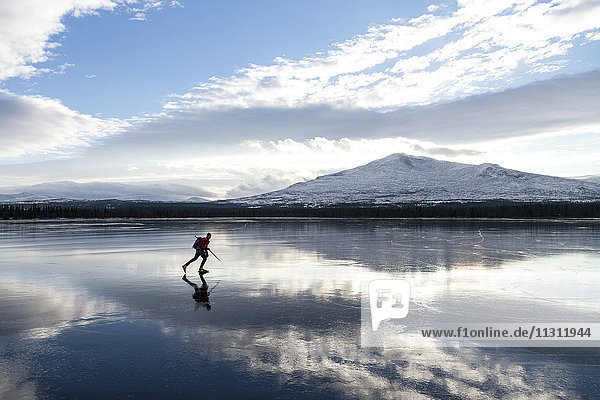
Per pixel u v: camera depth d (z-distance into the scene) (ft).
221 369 23.07
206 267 62.54
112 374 22.33
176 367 23.29
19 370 22.80
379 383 21.56
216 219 369.91
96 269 60.44
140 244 102.83
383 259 71.15
